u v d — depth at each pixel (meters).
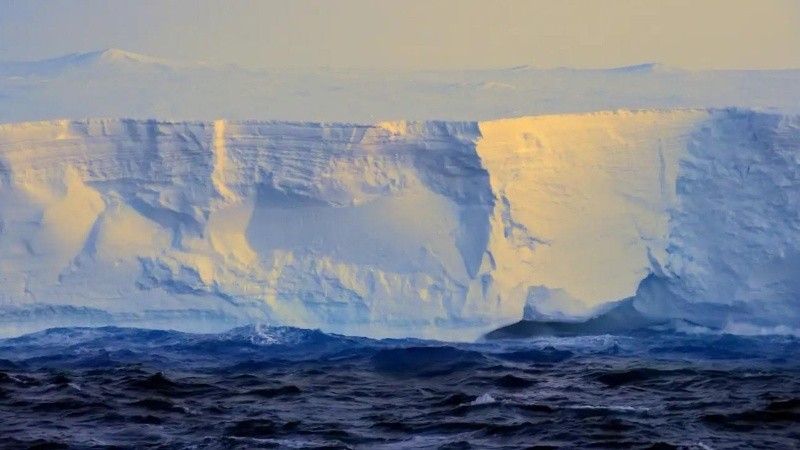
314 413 103.19
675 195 148.75
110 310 142.38
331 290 142.75
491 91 189.38
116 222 143.50
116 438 94.12
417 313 141.88
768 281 142.75
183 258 141.75
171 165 143.62
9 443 92.31
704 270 144.50
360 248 144.12
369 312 142.38
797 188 142.38
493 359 129.00
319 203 144.50
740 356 130.75
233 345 135.75
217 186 143.12
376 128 143.62
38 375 120.00
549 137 146.25
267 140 144.62
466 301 141.12
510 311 141.62
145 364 126.25
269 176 143.88
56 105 185.62
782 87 188.88
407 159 145.62
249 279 142.50
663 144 149.50
